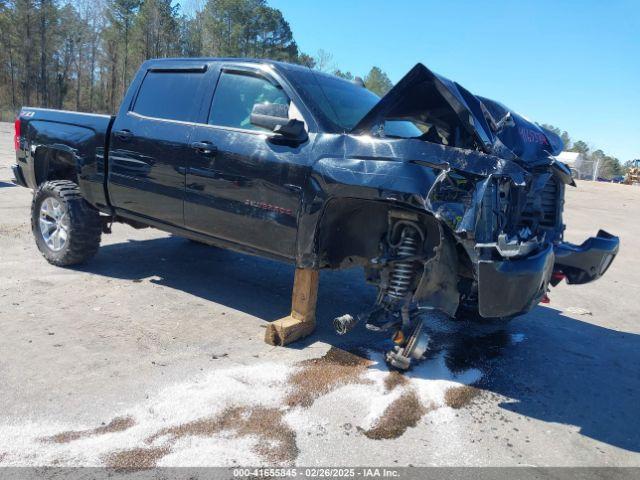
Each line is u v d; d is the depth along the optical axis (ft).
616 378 13.32
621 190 87.61
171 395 10.55
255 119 12.33
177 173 14.89
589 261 14.07
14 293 15.74
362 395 11.12
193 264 20.45
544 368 13.57
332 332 14.69
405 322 11.89
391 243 11.97
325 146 12.23
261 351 13.03
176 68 15.99
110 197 17.03
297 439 9.38
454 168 10.58
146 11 236.22
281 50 246.06
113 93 262.88
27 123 19.26
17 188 35.32
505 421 10.69
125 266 19.45
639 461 9.63
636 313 19.49
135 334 13.48
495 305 10.58
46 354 11.99
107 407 9.98
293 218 12.66
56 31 238.07
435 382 12.09
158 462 8.48
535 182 12.77
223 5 230.68
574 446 9.97
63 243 18.26
